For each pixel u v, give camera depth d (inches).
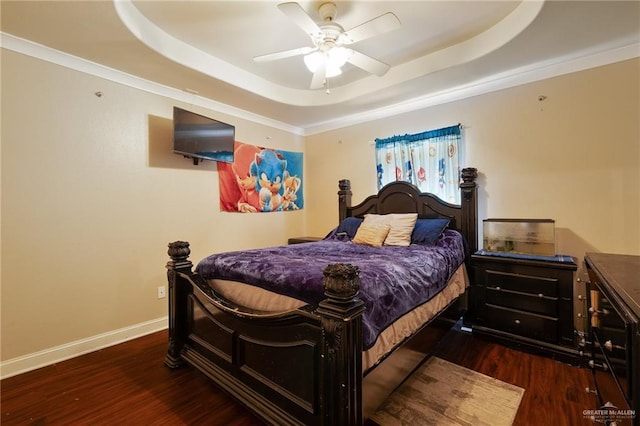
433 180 136.8
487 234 115.1
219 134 136.7
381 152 153.2
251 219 159.6
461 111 130.4
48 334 95.6
